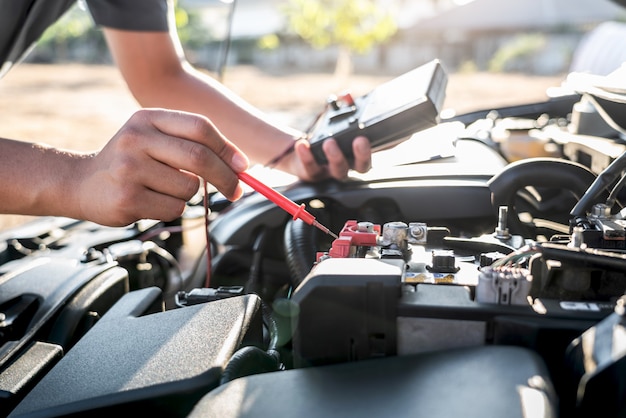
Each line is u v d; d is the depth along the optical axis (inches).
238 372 21.8
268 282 43.1
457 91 343.9
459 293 22.2
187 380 21.5
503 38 582.9
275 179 50.6
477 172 44.3
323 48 589.6
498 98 301.1
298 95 368.2
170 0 59.3
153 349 24.2
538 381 17.7
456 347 21.1
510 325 20.5
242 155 31.6
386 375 19.5
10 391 24.2
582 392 16.4
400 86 45.8
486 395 17.5
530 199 44.0
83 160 31.5
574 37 536.1
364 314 21.4
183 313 27.0
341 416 17.8
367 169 44.2
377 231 30.0
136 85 55.0
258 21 618.5
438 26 538.9
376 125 41.9
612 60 59.4
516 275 21.6
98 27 53.9
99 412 21.2
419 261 27.4
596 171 43.2
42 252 46.7
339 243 26.7
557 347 20.1
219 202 49.1
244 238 43.9
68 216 31.5
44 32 52.0
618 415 16.3
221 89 56.4
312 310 21.6
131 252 43.1
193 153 29.0
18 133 231.0
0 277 34.9
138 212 30.2
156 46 53.2
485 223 41.8
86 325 31.4
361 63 597.0
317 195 43.1
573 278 22.2
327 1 506.3
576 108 50.9
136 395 21.3
